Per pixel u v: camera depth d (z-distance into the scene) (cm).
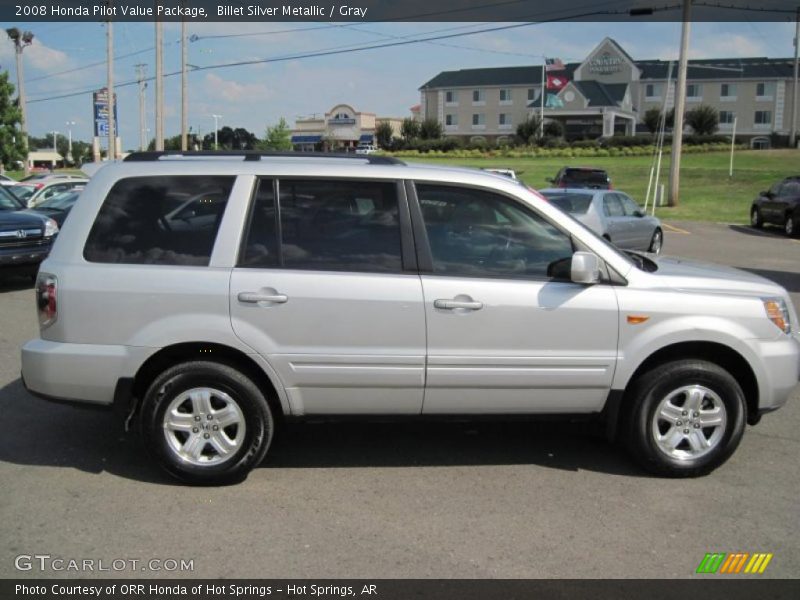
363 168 459
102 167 470
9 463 490
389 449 522
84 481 463
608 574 362
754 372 469
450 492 452
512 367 453
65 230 455
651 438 470
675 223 2686
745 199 3409
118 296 441
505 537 396
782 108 7512
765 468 495
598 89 7762
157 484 459
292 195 455
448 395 456
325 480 468
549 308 450
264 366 444
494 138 8600
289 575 358
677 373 462
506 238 464
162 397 445
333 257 450
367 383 450
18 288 1222
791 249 1911
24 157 4381
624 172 4603
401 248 452
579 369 457
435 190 461
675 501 443
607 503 439
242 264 446
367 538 394
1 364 734
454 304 444
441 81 8906
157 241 450
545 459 507
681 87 3061
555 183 2647
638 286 462
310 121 9319
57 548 381
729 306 464
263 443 455
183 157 470
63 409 601
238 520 413
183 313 441
